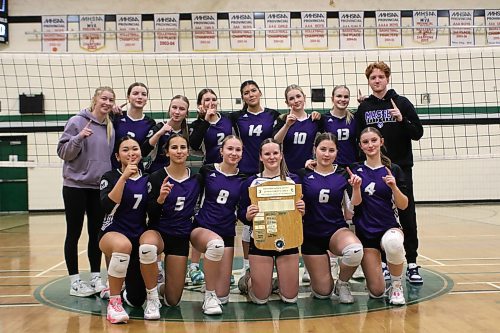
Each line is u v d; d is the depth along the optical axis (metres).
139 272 3.64
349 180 3.72
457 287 4.15
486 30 12.36
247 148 4.49
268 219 3.69
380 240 3.79
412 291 4.04
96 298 4.01
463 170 12.72
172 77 12.05
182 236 3.69
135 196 3.53
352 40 12.26
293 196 3.72
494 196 12.77
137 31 12.09
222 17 12.23
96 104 4.18
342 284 3.80
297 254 3.79
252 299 3.81
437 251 5.99
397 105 4.36
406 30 12.31
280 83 12.05
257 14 12.26
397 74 12.10
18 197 12.70
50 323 3.30
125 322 3.30
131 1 12.23
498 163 12.62
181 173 3.71
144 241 3.42
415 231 4.38
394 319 3.26
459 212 10.90
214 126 4.46
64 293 4.18
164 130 4.16
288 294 3.76
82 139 3.94
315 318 3.34
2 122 12.19
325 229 3.84
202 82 12.02
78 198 4.10
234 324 3.23
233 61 12.05
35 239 7.78
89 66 12.15
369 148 3.84
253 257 3.76
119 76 12.09
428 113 12.16
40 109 12.11
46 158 12.50
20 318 3.42
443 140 12.36
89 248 4.23
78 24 12.20
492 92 12.24
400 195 3.63
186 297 4.07
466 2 12.40
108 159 4.19
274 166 3.77
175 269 3.67
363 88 12.02
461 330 2.99
